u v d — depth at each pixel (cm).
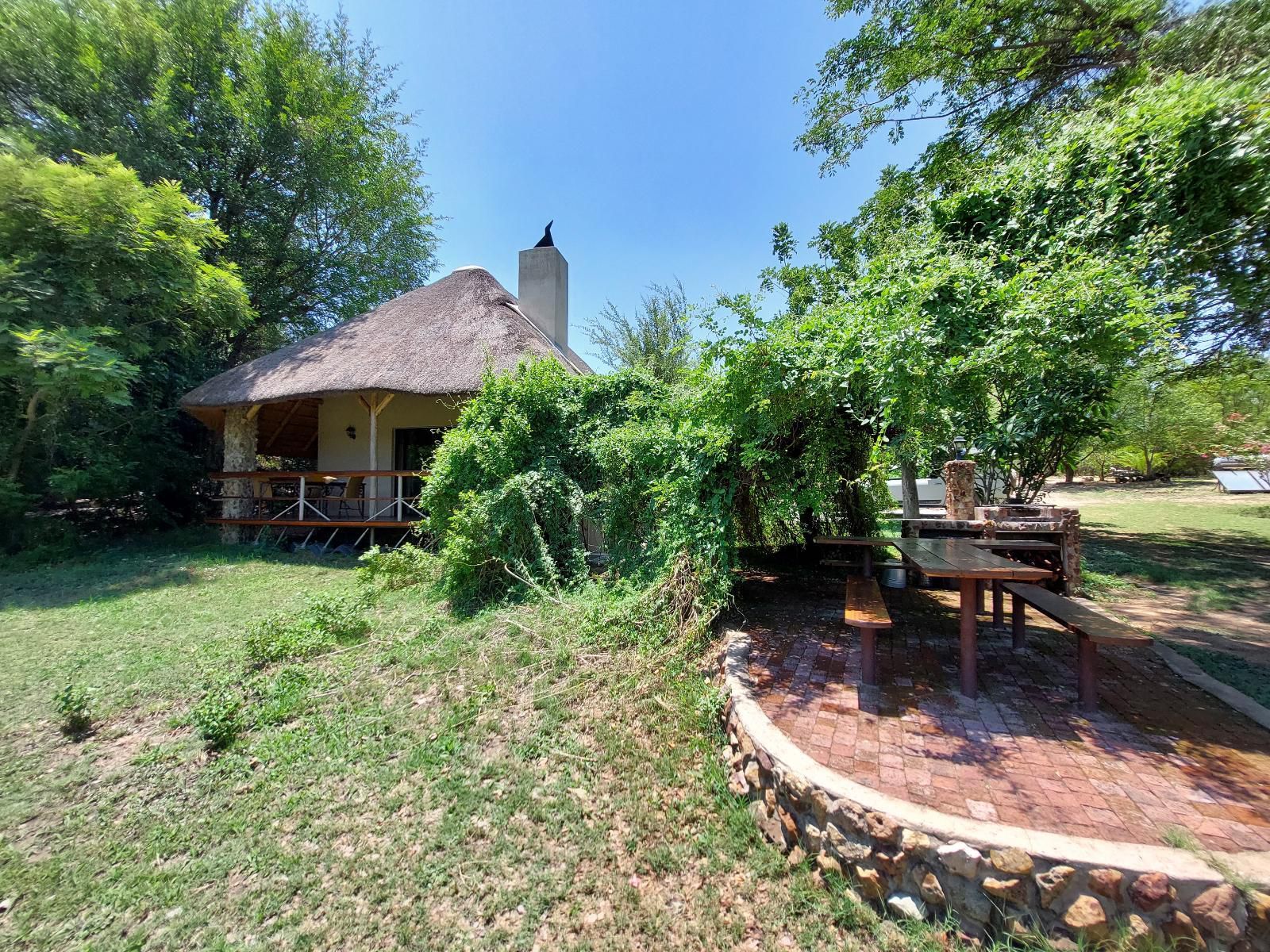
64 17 1188
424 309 1234
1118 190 455
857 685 352
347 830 263
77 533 1073
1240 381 1041
